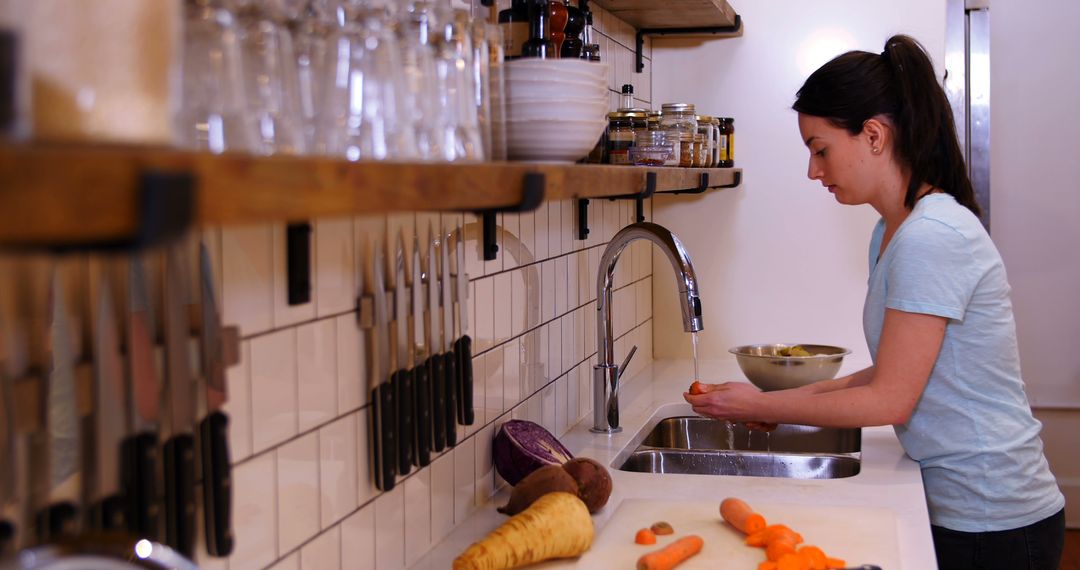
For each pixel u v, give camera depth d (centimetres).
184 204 52
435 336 148
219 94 77
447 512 161
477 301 173
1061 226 395
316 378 122
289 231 114
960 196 183
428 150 103
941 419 183
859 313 313
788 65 311
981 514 181
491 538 134
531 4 140
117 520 86
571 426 236
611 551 146
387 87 97
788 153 313
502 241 185
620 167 148
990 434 179
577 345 241
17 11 52
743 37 314
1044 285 398
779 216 316
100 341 85
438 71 107
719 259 321
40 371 80
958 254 172
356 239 130
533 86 126
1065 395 399
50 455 82
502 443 176
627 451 217
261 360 111
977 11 387
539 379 211
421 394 142
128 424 88
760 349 278
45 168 45
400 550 145
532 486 159
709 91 318
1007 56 393
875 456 204
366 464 135
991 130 397
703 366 315
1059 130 392
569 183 120
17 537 79
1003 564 181
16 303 78
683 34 307
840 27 307
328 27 94
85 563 73
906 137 181
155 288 92
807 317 317
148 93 58
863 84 182
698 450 220
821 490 181
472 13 155
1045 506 183
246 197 60
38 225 45
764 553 144
